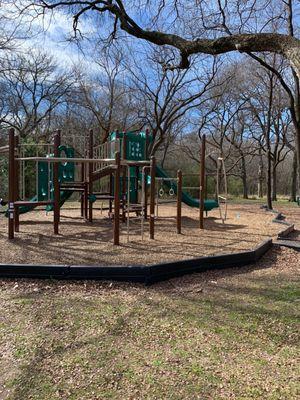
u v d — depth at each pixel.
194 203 12.05
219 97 27.16
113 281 4.81
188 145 35.72
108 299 4.24
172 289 4.65
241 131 33.03
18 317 3.69
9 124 27.19
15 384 2.59
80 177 13.06
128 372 2.73
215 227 9.96
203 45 6.22
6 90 27.67
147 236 8.22
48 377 2.67
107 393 2.49
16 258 5.80
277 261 6.30
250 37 5.55
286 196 42.47
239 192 41.31
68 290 4.51
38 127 30.41
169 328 3.49
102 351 3.04
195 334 3.38
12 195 7.58
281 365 2.87
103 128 25.44
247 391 2.52
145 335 3.34
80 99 28.36
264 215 13.57
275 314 3.87
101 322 3.59
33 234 8.27
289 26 9.70
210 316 3.79
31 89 28.22
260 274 5.48
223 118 31.25
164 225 10.26
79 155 21.97
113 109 26.75
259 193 36.41
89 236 8.16
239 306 4.09
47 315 3.74
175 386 2.57
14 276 4.86
